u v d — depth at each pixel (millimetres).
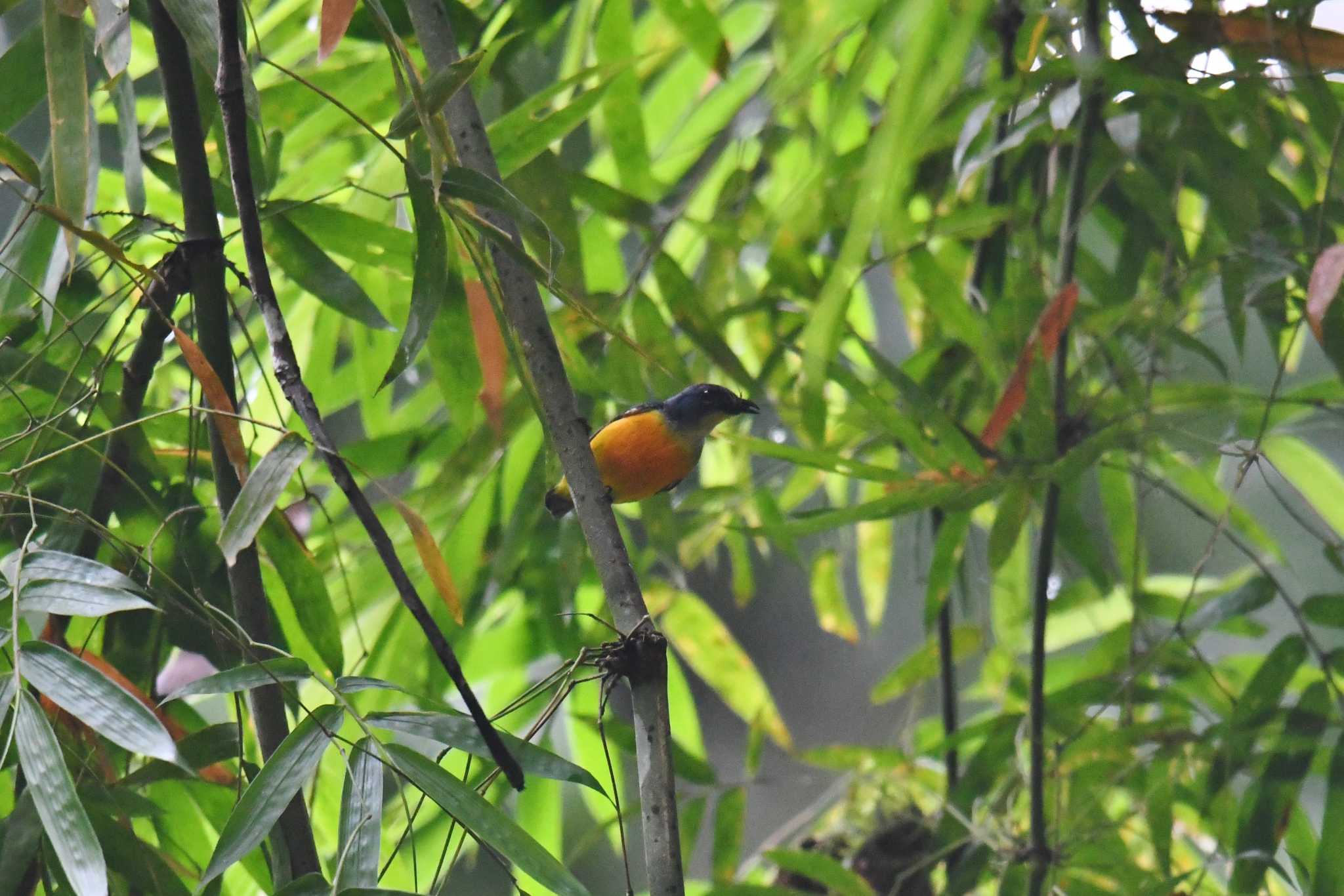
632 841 12883
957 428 6922
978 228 8141
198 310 5059
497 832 3832
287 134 7422
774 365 8156
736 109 8969
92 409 5031
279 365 4004
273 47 8023
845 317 6211
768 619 16500
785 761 15742
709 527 9117
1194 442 6977
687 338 7684
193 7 4371
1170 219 7371
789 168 8805
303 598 5664
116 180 7879
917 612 16250
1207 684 8070
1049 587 7445
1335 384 7641
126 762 5656
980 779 7582
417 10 5363
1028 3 6809
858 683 16141
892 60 8445
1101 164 7930
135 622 6027
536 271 4516
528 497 7758
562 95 7773
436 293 4535
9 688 3732
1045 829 7152
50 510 5629
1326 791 6613
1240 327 7477
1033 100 7348
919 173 8352
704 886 8086
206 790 5809
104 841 4789
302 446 3967
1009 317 8125
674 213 7566
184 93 5164
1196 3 6957
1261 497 12742
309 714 3951
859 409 8312
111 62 4648
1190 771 8086
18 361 5855
